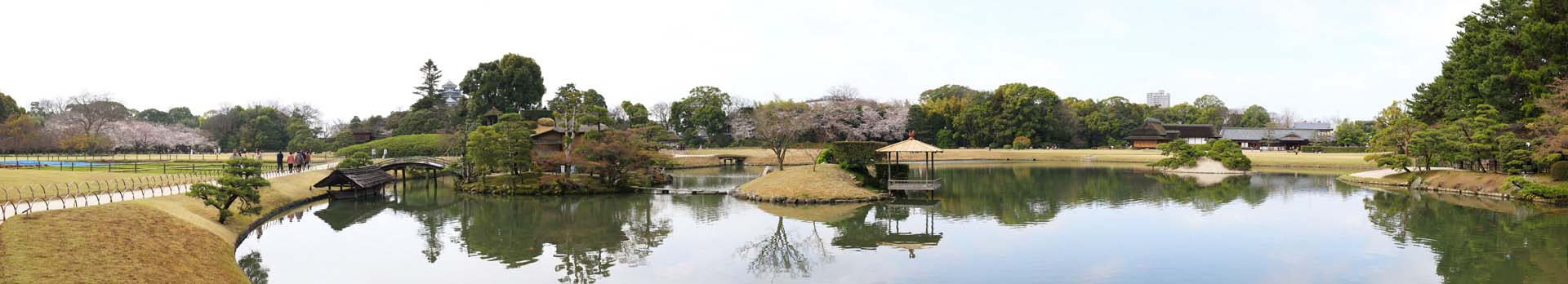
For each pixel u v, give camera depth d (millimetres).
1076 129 116125
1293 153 90188
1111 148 113312
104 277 16859
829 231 31219
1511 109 49312
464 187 49719
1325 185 51406
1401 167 51031
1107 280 21375
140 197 28250
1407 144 51250
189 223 25016
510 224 34000
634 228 32656
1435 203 38750
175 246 21500
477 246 28250
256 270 23734
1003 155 97500
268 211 34875
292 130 106125
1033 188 51594
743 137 103625
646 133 63438
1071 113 115750
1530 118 44875
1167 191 48406
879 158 50188
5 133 73875
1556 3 45312
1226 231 29688
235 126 110750
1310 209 37094
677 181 57781
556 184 47125
